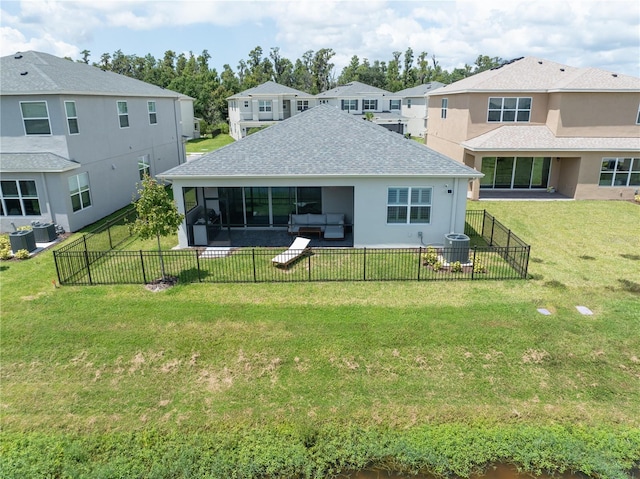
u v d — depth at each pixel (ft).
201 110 212.02
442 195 50.78
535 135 79.36
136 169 83.15
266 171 50.08
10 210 60.64
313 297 40.19
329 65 336.70
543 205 74.18
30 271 47.26
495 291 41.16
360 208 51.47
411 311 37.09
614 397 27.58
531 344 32.45
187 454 23.98
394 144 53.67
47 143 59.88
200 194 61.67
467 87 83.35
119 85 79.36
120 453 24.18
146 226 41.27
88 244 54.85
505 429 25.32
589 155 76.02
